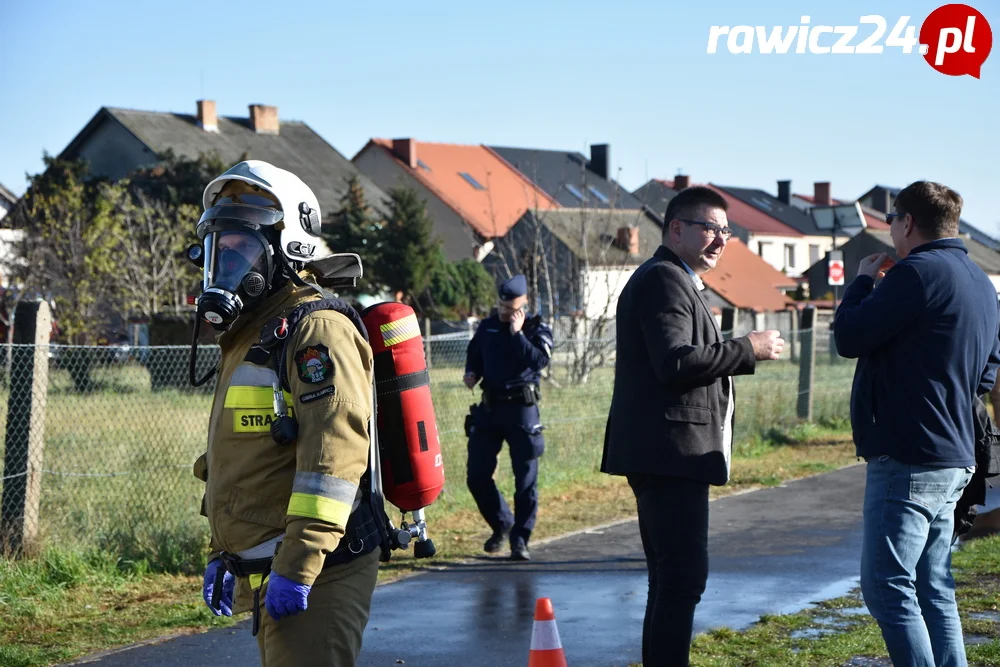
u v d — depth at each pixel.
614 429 4.14
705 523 4.05
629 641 5.42
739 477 10.94
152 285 28.11
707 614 5.83
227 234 3.08
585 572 7.03
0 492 6.83
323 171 48.47
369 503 3.12
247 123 49.66
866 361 3.98
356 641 3.04
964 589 5.99
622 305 4.14
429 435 3.30
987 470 4.09
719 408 4.09
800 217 76.06
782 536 8.09
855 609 5.89
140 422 13.12
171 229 29.19
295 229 3.15
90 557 6.86
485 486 7.55
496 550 7.57
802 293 54.97
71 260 25.92
